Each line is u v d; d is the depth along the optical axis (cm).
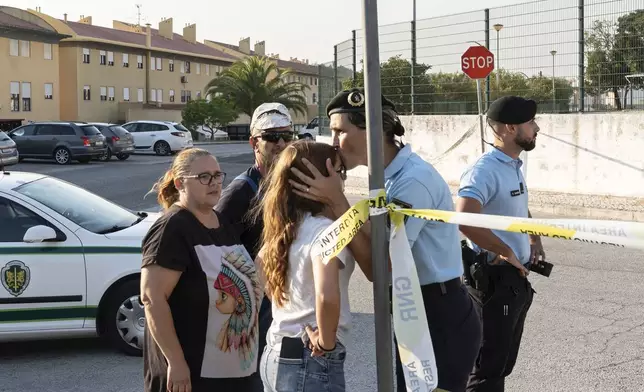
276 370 283
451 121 1691
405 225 297
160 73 7450
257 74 6594
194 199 326
